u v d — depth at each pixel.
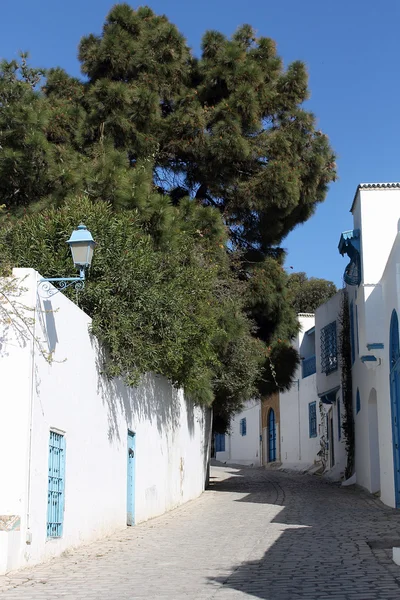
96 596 6.75
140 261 12.70
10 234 12.39
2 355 8.57
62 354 9.88
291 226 23.45
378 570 8.09
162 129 20.61
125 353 12.34
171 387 17.09
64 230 12.19
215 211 19.80
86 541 10.73
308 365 33.47
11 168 16.39
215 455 50.97
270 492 21.61
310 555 9.30
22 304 8.70
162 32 21.45
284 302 22.88
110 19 21.81
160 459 15.91
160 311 12.95
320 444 30.44
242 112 20.89
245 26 23.06
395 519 13.14
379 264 16.11
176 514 15.78
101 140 18.44
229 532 12.12
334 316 24.56
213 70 21.48
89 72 21.52
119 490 12.70
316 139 22.58
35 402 8.70
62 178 16.56
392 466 15.28
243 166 21.61
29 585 7.34
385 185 16.39
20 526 8.22
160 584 7.43
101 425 11.75
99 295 11.78
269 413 40.00
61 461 9.77
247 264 22.70
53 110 19.27
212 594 6.82
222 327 19.56
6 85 17.19
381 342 15.85
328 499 18.36
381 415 16.42
